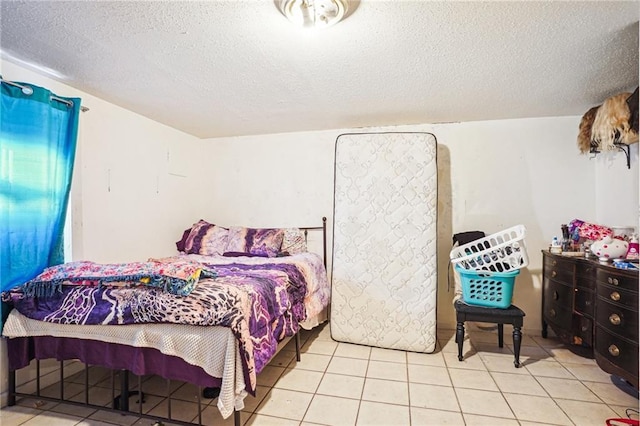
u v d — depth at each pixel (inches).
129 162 112.6
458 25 62.8
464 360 99.9
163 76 85.5
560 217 119.7
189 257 124.0
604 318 79.7
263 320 73.0
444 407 74.5
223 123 129.6
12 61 76.7
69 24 62.1
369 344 111.3
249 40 68.1
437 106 109.9
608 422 68.7
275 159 146.5
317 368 94.8
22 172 75.4
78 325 67.6
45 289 70.3
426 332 105.9
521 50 72.4
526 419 70.1
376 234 114.1
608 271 78.1
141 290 65.9
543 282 116.9
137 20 60.8
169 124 130.2
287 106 109.7
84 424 68.8
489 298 99.8
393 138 116.3
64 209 84.7
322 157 141.0
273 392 81.4
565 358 100.8
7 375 75.5
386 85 92.3
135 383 86.0
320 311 119.6
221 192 152.9
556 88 94.1
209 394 79.1
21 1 54.9
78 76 85.2
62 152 84.8
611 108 89.1
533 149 122.0
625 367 72.4
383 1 55.4
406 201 112.7
